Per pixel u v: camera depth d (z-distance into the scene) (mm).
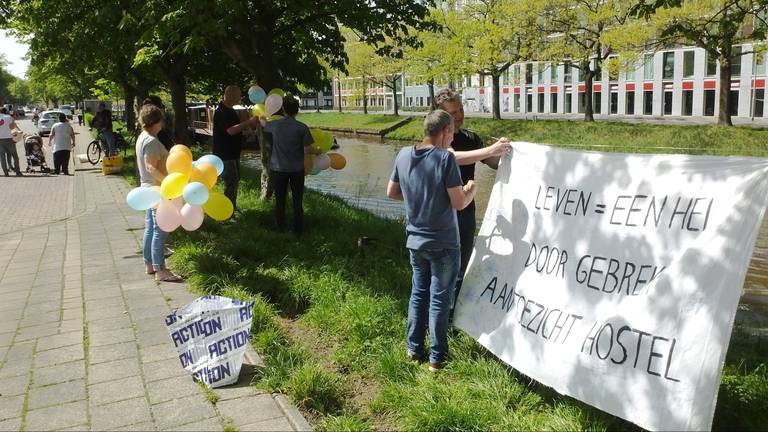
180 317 4250
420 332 4445
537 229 4273
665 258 3463
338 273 6309
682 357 3211
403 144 39812
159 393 3963
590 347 3629
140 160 6238
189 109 41406
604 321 3615
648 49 28219
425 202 4176
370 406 3889
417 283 4414
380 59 56188
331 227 9102
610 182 3910
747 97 45375
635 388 3352
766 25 10281
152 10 9750
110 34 13078
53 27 13242
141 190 5910
